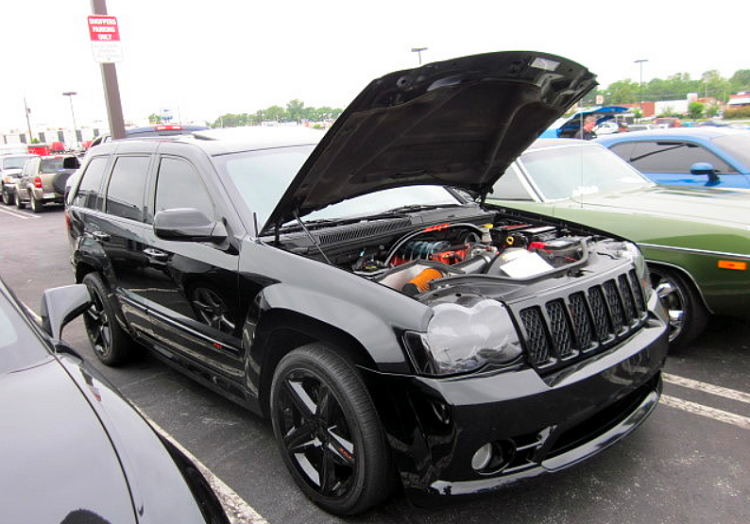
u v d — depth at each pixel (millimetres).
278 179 3564
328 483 2725
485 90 2969
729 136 7246
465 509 2764
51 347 2180
